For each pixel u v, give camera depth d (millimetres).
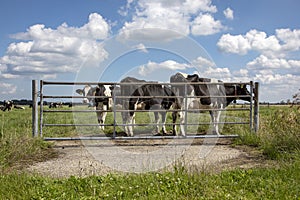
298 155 5668
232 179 4598
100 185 4324
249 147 7746
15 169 5512
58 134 9664
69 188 4250
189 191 4059
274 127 8258
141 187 4234
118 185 4340
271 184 4332
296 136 6754
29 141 7191
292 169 4957
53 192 4066
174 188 4152
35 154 6785
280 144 6770
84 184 4402
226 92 10570
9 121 13242
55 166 5941
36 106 8141
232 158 6500
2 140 6723
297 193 3994
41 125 8250
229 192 4078
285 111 8820
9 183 4414
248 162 6094
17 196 4000
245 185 4340
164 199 3820
